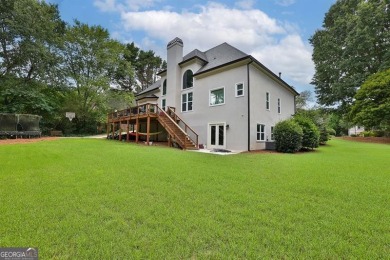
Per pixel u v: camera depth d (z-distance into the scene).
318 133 13.88
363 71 24.83
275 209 3.43
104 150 9.80
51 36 21.25
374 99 21.12
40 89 21.44
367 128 22.77
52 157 7.54
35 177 4.99
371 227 2.85
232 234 2.63
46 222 2.84
